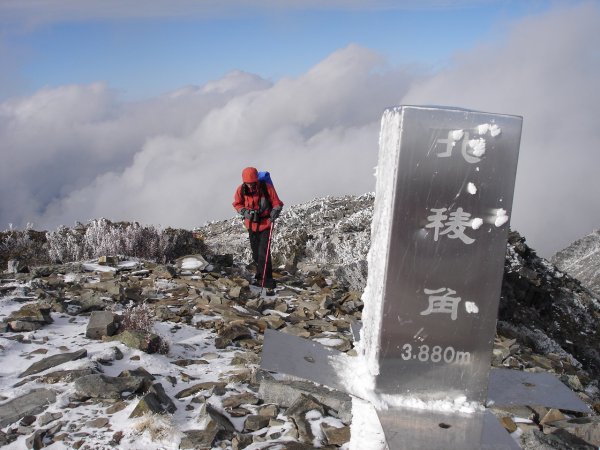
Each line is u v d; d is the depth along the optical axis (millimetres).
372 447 2301
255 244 8734
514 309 10695
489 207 2096
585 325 11586
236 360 4918
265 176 8492
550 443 3457
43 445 3363
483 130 2057
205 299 6953
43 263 9383
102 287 6957
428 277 2100
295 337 2248
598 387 6992
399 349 2113
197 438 3484
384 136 2184
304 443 3529
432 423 1944
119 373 4387
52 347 4871
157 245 10203
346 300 8141
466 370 2137
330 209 20625
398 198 2061
